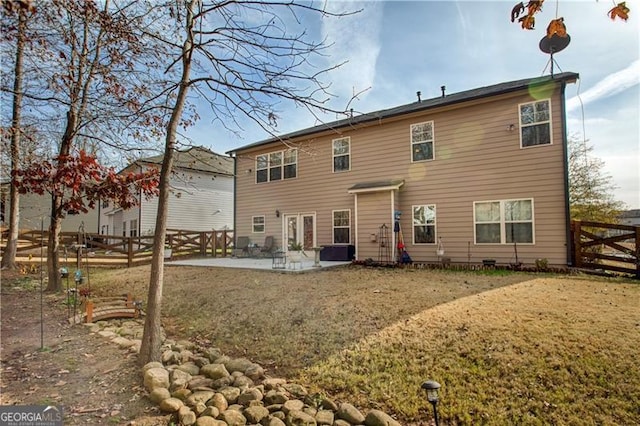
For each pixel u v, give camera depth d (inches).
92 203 269.9
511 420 114.5
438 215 419.5
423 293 245.8
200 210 804.6
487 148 391.2
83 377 142.3
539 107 364.2
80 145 320.5
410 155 444.1
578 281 283.1
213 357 168.9
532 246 362.0
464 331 169.5
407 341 166.2
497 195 383.2
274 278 334.6
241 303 251.3
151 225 721.6
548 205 355.6
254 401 127.6
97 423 109.8
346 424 116.6
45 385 134.6
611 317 177.3
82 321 218.7
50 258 315.9
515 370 136.5
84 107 255.6
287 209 560.1
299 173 549.0
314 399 131.1
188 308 258.4
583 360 137.1
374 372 146.9
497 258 379.9
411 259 434.0
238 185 629.3
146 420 112.5
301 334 190.1
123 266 505.7
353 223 487.2
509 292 240.8
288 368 159.5
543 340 153.6
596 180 594.6
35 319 227.5
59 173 235.5
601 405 116.3
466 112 406.3
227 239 730.8
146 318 156.9
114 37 205.9
